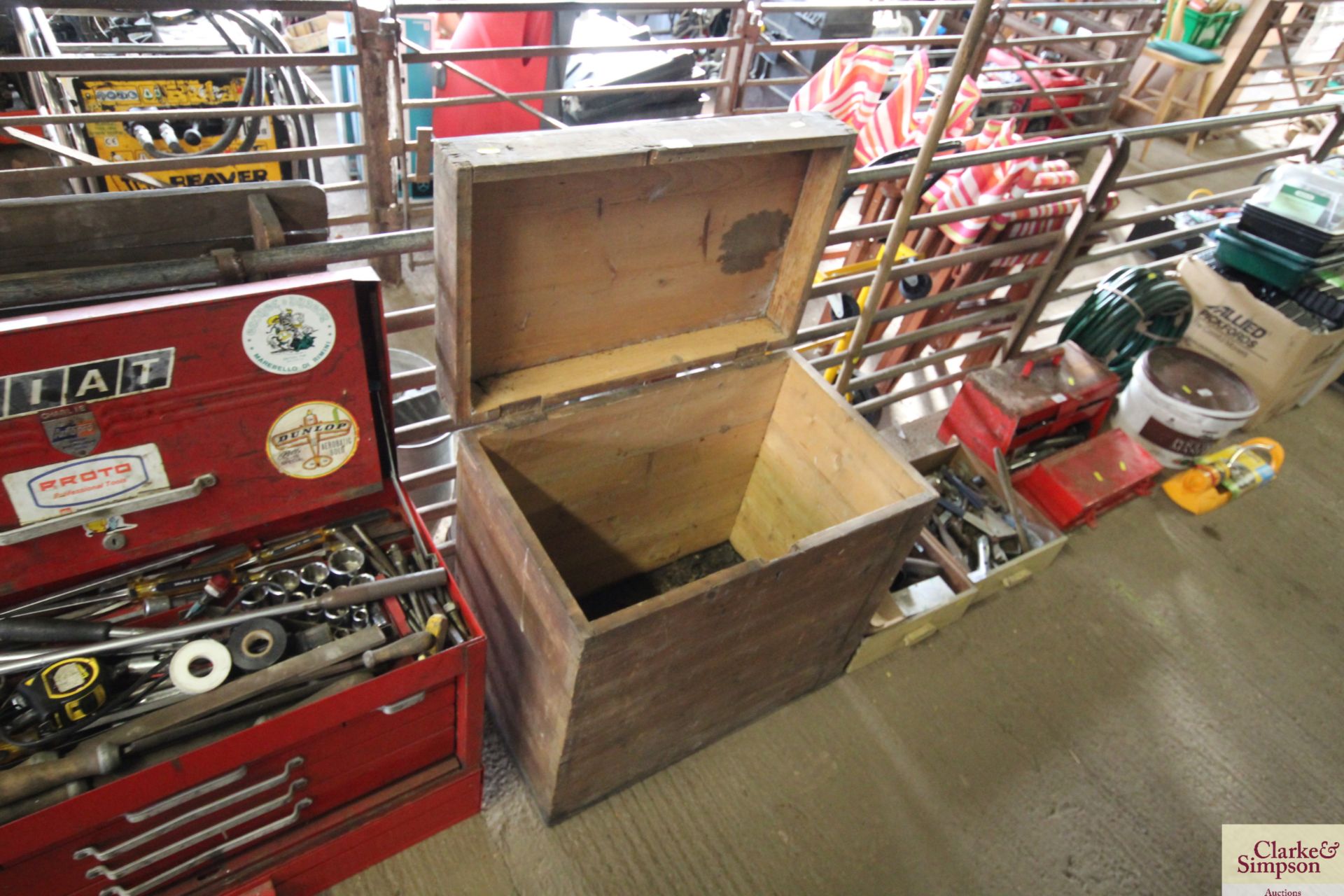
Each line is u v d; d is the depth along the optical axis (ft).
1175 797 5.78
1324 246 8.09
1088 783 5.79
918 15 14.53
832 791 5.47
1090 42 15.57
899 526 4.60
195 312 3.05
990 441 7.28
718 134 4.00
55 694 3.23
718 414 5.61
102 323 2.88
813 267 4.99
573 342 4.77
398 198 10.28
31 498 3.20
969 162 5.78
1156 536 7.84
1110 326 8.27
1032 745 5.96
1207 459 8.30
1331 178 8.04
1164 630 6.97
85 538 3.47
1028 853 5.34
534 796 5.10
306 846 4.15
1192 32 15.65
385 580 3.87
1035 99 14.48
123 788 3.00
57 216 3.05
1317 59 17.80
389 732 3.96
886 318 7.00
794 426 5.72
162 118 6.76
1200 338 9.37
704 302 5.08
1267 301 8.97
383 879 4.65
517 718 4.88
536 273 4.21
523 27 9.59
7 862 3.02
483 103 8.29
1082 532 7.73
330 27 9.83
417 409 5.82
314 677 3.54
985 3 4.44
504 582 4.38
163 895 3.85
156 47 7.87
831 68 8.07
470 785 4.65
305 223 3.60
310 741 3.62
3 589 3.43
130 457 3.32
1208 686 6.59
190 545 3.97
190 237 3.40
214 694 3.34
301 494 3.95
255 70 7.93
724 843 5.11
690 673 4.44
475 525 4.63
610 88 9.05
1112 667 6.60
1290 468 8.98
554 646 3.84
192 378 3.23
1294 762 6.13
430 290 9.75
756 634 4.58
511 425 4.59
